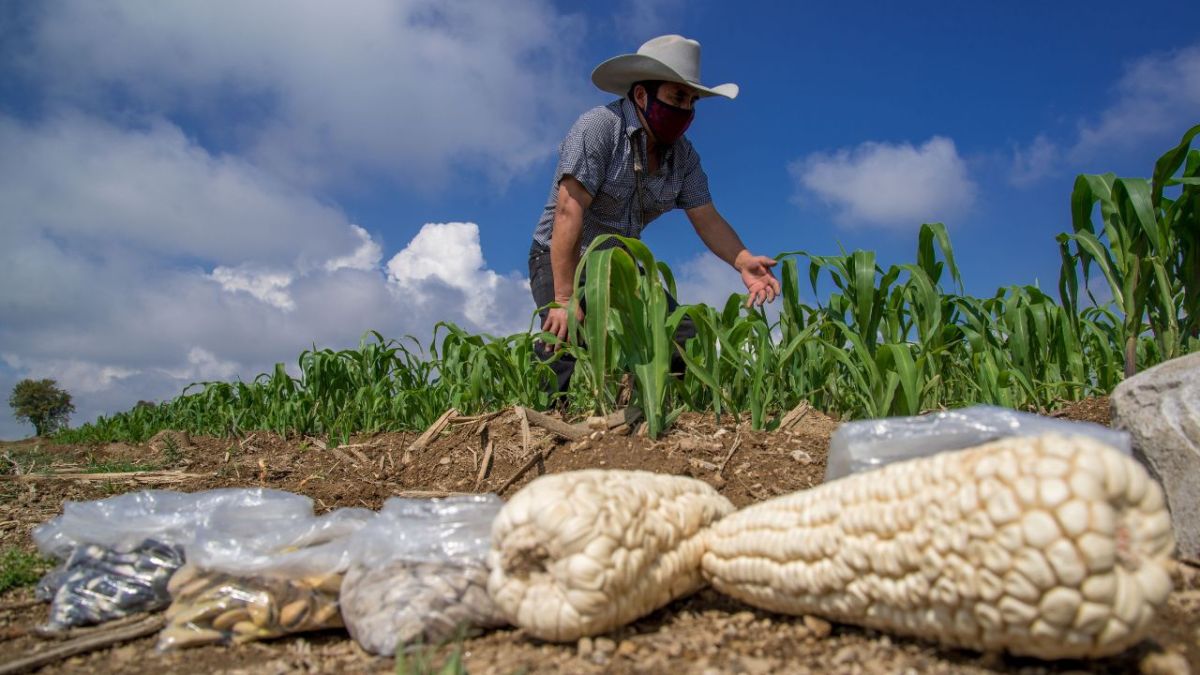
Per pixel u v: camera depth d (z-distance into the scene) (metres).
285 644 2.09
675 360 4.19
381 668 1.84
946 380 4.08
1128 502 1.33
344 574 2.13
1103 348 3.73
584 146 4.09
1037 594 1.32
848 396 4.01
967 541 1.38
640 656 1.75
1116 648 1.36
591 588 1.69
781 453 3.16
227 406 7.39
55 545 2.56
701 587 2.08
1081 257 3.63
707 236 4.80
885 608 1.59
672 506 1.92
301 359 6.23
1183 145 3.01
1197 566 1.98
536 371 4.26
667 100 4.11
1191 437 1.99
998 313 4.19
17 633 2.28
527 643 1.88
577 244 4.18
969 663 1.56
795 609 1.81
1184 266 3.29
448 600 1.92
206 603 2.10
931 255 4.04
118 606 2.30
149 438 9.05
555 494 1.75
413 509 2.14
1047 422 1.85
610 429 3.43
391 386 5.91
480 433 3.85
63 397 32.88
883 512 1.54
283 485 3.95
